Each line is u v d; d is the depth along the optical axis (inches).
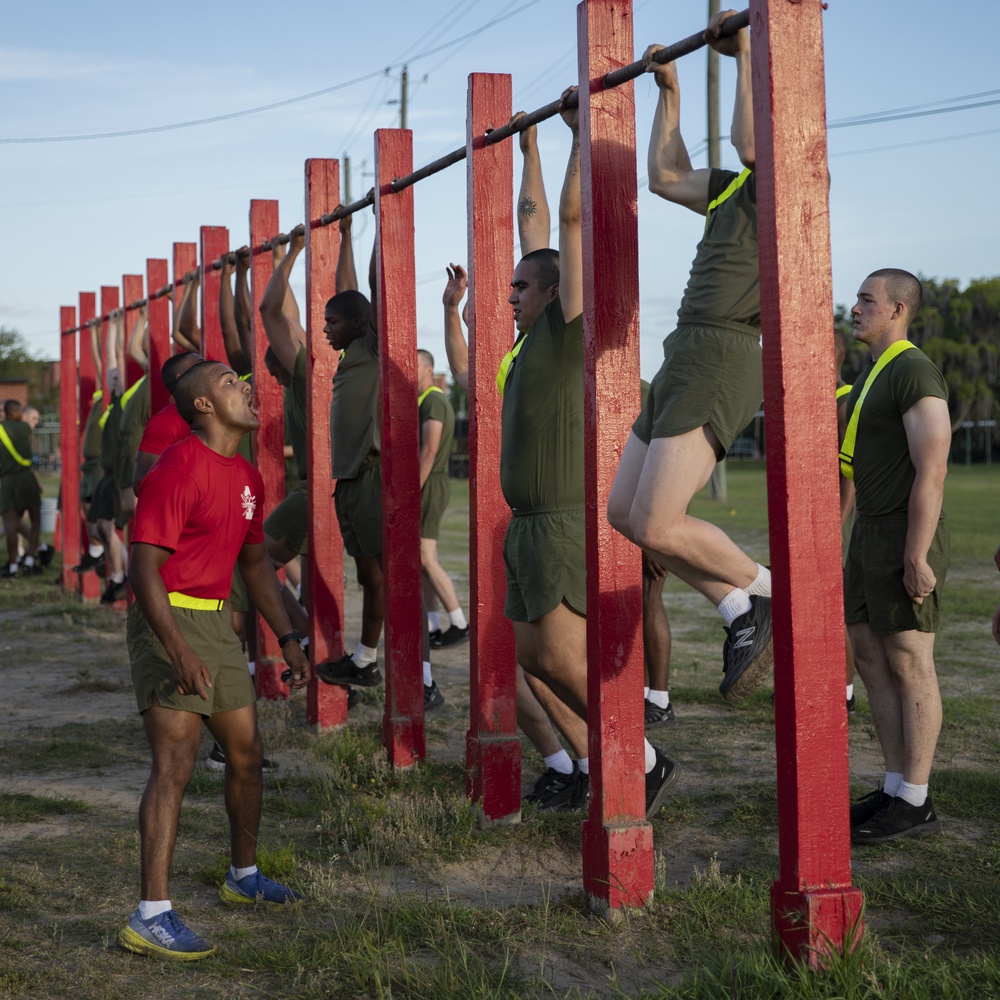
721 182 142.9
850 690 261.4
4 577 562.3
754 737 237.0
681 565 143.0
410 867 163.2
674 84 146.3
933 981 115.3
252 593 155.6
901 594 168.9
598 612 147.0
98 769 219.0
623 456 145.9
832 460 119.3
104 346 480.7
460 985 119.9
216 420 142.7
